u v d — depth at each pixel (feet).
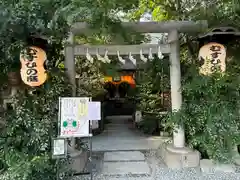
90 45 13.38
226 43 12.84
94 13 8.63
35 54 10.04
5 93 11.78
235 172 12.78
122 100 35.70
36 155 10.05
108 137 21.48
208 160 13.61
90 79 21.85
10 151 9.92
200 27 12.83
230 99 12.76
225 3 10.76
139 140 20.15
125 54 13.61
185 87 12.94
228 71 13.15
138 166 13.89
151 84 21.30
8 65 11.00
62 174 10.63
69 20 8.39
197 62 13.50
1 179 9.37
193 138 13.26
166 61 17.04
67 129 10.02
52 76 11.64
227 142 12.50
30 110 10.75
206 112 12.64
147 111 22.80
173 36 13.21
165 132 21.17
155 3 17.54
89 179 12.17
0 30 8.76
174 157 13.51
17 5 8.51
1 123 10.68
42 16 8.77
